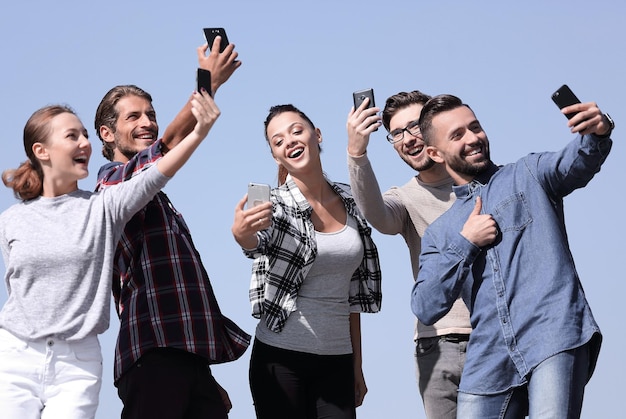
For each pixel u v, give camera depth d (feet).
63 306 12.05
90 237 12.28
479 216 12.53
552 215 12.32
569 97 11.92
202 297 13.14
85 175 12.75
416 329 15.35
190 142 12.36
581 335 11.69
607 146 11.85
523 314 12.00
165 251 13.21
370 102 14.82
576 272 12.25
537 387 11.70
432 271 12.77
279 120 14.99
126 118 14.55
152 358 12.82
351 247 14.65
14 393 11.68
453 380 14.96
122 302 13.26
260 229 13.33
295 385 14.16
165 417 12.69
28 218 12.42
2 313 12.09
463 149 12.98
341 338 14.48
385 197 15.93
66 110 12.94
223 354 13.44
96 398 12.08
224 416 13.25
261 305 14.42
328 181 15.31
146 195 12.41
